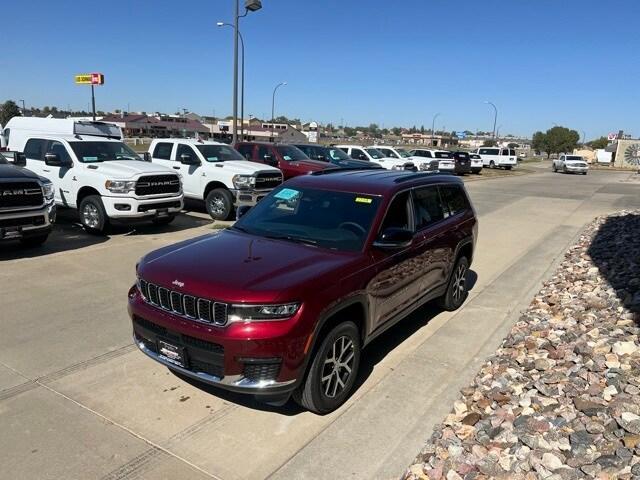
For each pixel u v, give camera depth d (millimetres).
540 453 3182
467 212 6371
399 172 5750
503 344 5160
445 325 5754
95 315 5641
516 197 20547
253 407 3900
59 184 10562
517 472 3023
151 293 3805
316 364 3605
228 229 4891
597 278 7281
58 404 3844
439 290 5734
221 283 3500
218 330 3396
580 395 3852
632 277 6906
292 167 15414
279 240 4422
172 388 4133
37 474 3078
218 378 3473
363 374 4516
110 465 3182
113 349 4809
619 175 43875
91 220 10117
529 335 5305
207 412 3807
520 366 4551
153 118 104312
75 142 10719
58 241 9453
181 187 10930
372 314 4219
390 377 4461
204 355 3480
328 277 3705
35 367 4410
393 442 3504
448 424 3656
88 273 7250
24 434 3461
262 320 3363
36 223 8164
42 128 14438
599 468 2979
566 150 100688
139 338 3988
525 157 96062
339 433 3596
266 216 4926
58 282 6789
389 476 3154
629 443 3162
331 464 3258
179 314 3611
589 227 12898
